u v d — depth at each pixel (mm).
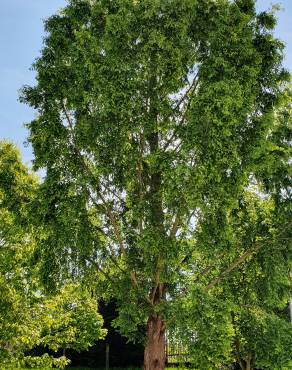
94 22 15242
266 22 15562
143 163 15242
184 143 13117
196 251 14953
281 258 14688
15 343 17172
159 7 13562
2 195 16594
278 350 14062
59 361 18750
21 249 17094
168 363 21547
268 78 15297
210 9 14781
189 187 12773
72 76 14844
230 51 14188
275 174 14859
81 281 15633
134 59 13539
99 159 13938
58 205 14633
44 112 15047
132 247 14977
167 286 14828
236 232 15508
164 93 14008
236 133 14086
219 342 12734
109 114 13594
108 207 14953
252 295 15398
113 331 35625
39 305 18297
